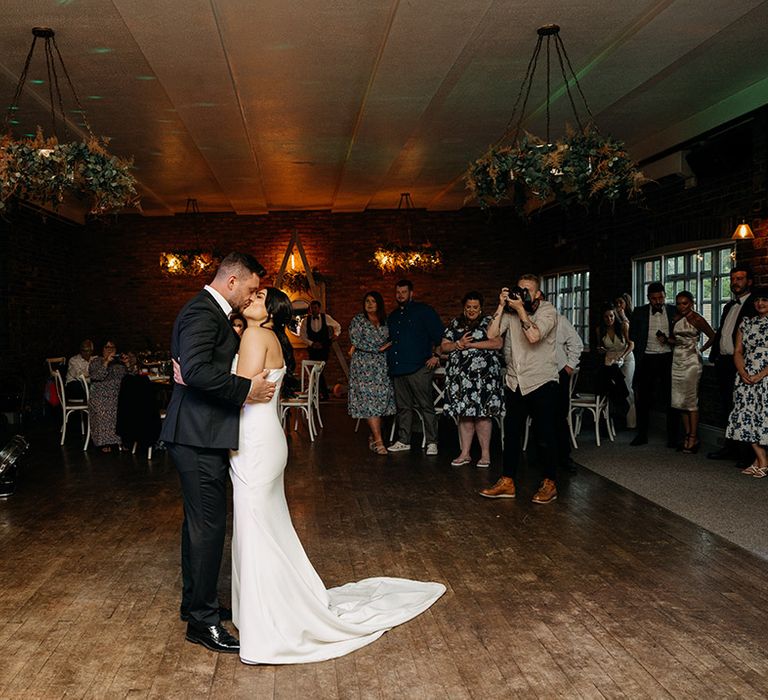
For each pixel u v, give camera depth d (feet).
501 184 18.69
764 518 17.44
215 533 11.08
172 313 46.34
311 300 46.14
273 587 10.71
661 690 9.60
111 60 19.01
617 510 18.29
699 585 13.24
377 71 19.58
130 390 25.96
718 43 18.72
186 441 10.76
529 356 18.84
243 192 38.29
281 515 11.25
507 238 47.16
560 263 42.06
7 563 14.82
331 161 31.83
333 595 12.65
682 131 26.71
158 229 46.37
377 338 26.32
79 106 22.72
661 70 20.33
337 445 28.58
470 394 23.44
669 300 31.01
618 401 29.89
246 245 46.60
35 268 39.81
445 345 23.75
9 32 17.06
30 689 9.80
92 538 16.49
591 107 23.86
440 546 15.67
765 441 21.56
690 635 11.21
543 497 19.04
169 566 14.62
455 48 18.03
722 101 24.09
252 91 21.44
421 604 12.36
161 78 19.79
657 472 22.56
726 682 9.78
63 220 43.14
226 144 27.58
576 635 11.27
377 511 18.54
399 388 27.09
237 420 10.87
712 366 27.32
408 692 9.66
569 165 18.15
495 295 47.24
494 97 22.68
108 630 11.68
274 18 16.30
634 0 15.79
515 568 14.25
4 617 12.17
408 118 24.49
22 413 35.60
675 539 15.92
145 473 23.44
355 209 45.62
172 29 16.49
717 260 27.55
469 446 24.29
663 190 30.48
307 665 10.50
